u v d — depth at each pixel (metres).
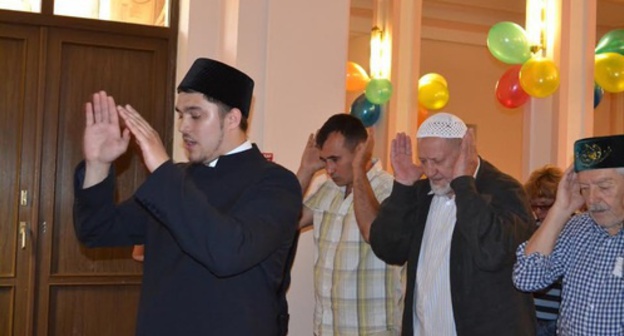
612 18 8.32
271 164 1.91
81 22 4.30
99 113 1.87
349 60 7.56
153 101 4.44
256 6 3.94
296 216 1.84
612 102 9.00
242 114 1.91
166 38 4.48
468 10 7.78
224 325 1.77
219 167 1.87
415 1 5.68
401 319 2.80
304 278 3.83
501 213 2.36
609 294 2.07
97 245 1.98
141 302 1.89
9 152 4.18
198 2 4.32
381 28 5.72
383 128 5.58
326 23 3.97
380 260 2.83
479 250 2.25
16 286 4.18
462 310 2.33
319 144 2.99
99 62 4.36
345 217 2.92
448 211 2.46
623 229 2.09
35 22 4.22
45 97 4.24
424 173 2.46
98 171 1.89
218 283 1.79
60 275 4.26
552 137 5.28
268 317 1.84
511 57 5.09
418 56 5.67
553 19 5.30
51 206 4.24
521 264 2.26
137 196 1.63
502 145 8.38
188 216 1.61
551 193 2.88
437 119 2.43
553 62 4.91
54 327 4.25
